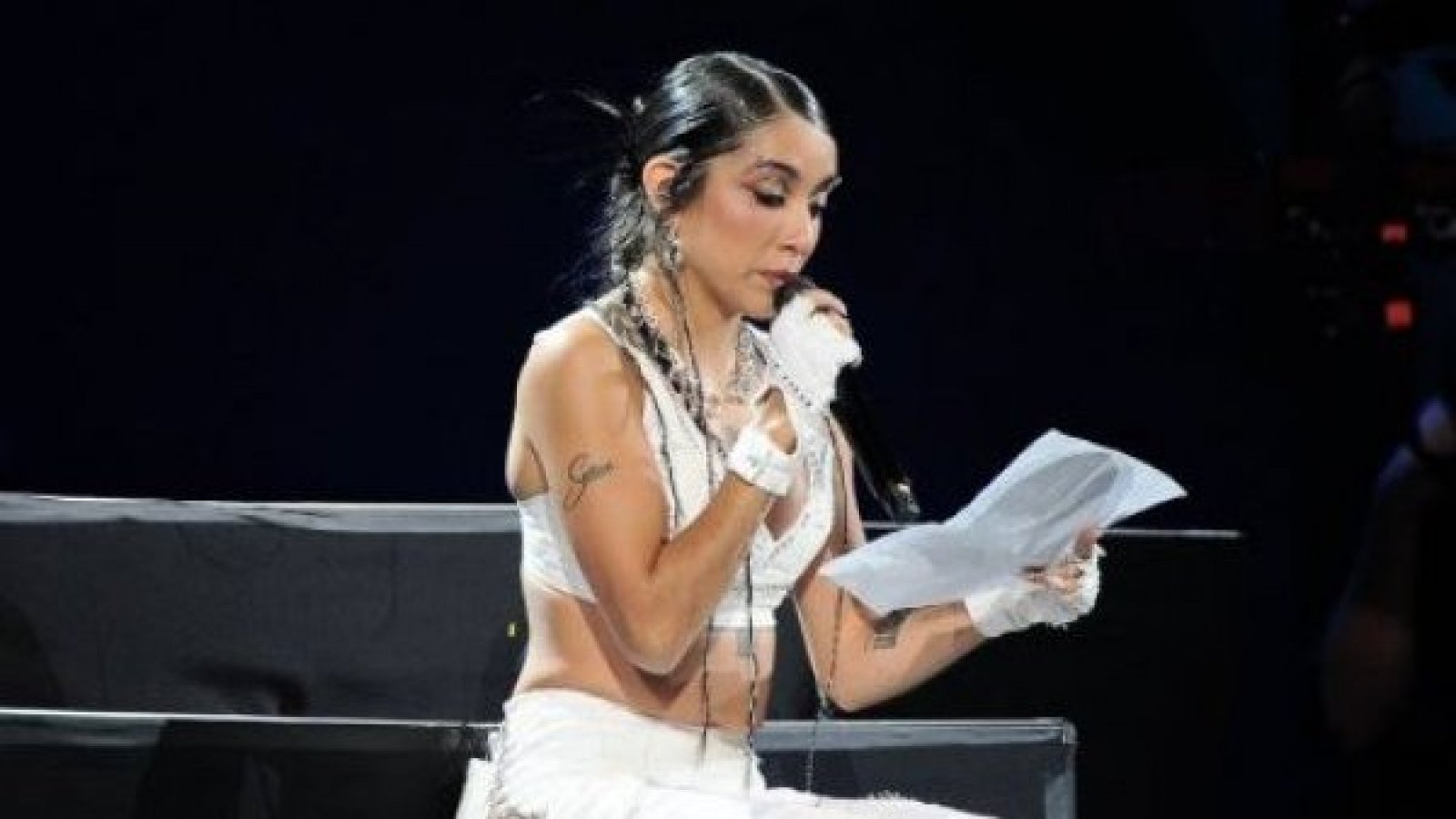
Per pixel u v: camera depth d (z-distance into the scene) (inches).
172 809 344.8
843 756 386.9
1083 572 366.3
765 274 349.4
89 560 434.9
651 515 342.0
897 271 631.8
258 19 598.2
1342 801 577.9
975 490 631.2
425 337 607.8
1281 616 625.9
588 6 614.5
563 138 611.2
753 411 344.2
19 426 590.6
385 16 604.7
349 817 347.6
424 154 607.2
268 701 440.5
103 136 592.1
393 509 443.5
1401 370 613.0
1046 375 631.2
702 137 348.5
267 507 441.4
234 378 600.1
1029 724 390.3
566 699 347.6
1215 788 468.1
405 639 442.9
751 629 353.7
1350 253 573.6
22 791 343.9
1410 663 561.3
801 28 627.5
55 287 591.8
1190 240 601.0
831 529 374.6
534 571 356.5
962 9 634.2
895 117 633.0
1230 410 627.5
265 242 600.7
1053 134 634.8
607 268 372.5
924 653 376.5
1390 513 562.9
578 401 344.8
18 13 586.6
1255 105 631.8
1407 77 584.1
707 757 350.3
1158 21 633.6
